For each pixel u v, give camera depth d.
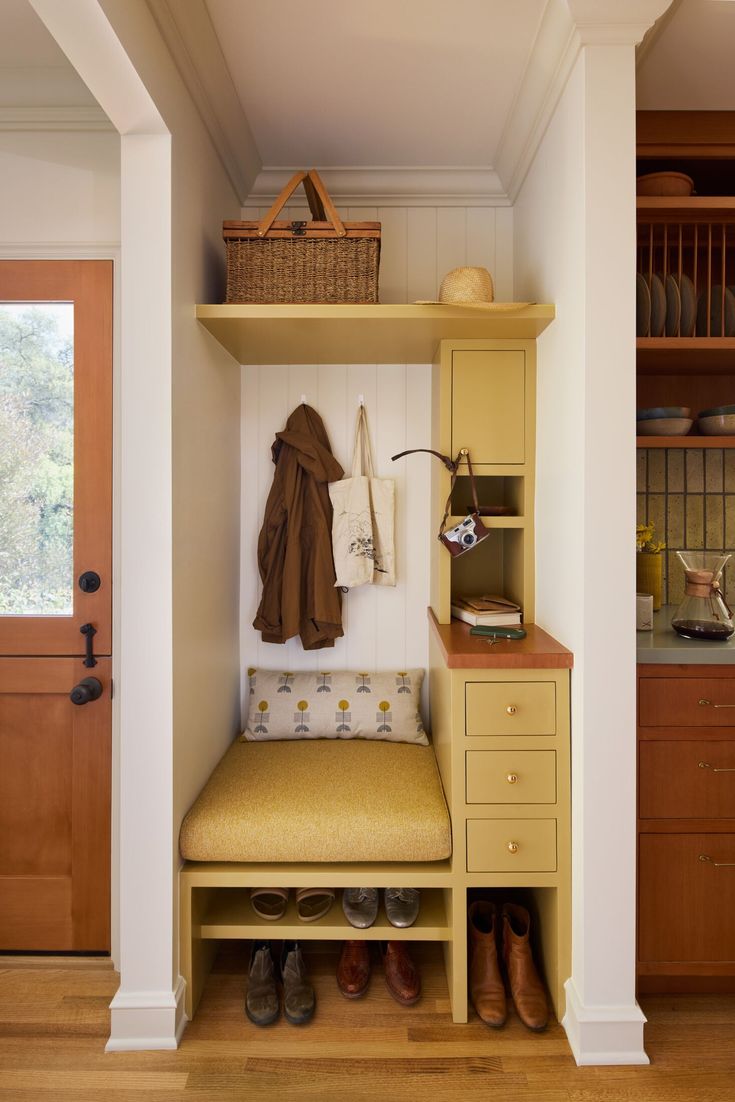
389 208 2.20
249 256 1.75
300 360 2.17
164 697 1.50
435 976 1.75
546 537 1.78
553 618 1.71
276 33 1.52
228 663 2.08
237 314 1.67
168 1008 1.49
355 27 1.51
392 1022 1.57
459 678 1.54
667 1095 1.37
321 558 2.11
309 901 1.72
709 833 1.56
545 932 1.67
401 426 2.23
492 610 1.87
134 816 1.50
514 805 1.55
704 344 1.70
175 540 1.52
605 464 1.44
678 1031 1.54
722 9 1.45
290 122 1.88
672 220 1.81
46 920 1.82
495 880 1.56
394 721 2.10
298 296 1.75
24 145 1.79
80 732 1.81
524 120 1.81
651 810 1.56
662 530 2.18
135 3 1.23
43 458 1.83
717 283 2.08
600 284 1.42
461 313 1.68
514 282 2.19
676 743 1.55
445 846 1.55
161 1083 1.41
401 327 1.77
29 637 1.81
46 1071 1.44
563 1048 1.49
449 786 1.62
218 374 1.92
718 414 1.85
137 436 1.49
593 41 1.40
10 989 1.71
